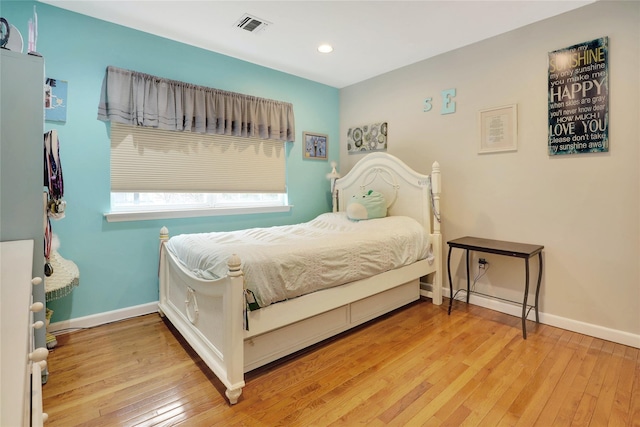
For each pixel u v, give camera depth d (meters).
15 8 2.31
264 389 1.89
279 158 3.82
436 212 3.18
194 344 2.13
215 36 2.92
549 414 1.67
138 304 2.90
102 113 2.63
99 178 2.67
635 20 2.26
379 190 3.74
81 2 2.40
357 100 4.18
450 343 2.43
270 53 3.28
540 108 2.71
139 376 2.00
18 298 0.81
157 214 2.93
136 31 2.79
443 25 2.75
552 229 2.70
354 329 2.67
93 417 1.65
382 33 2.88
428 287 3.43
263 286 1.90
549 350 2.31
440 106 3.36
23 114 1.67
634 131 2.29
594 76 2.43
